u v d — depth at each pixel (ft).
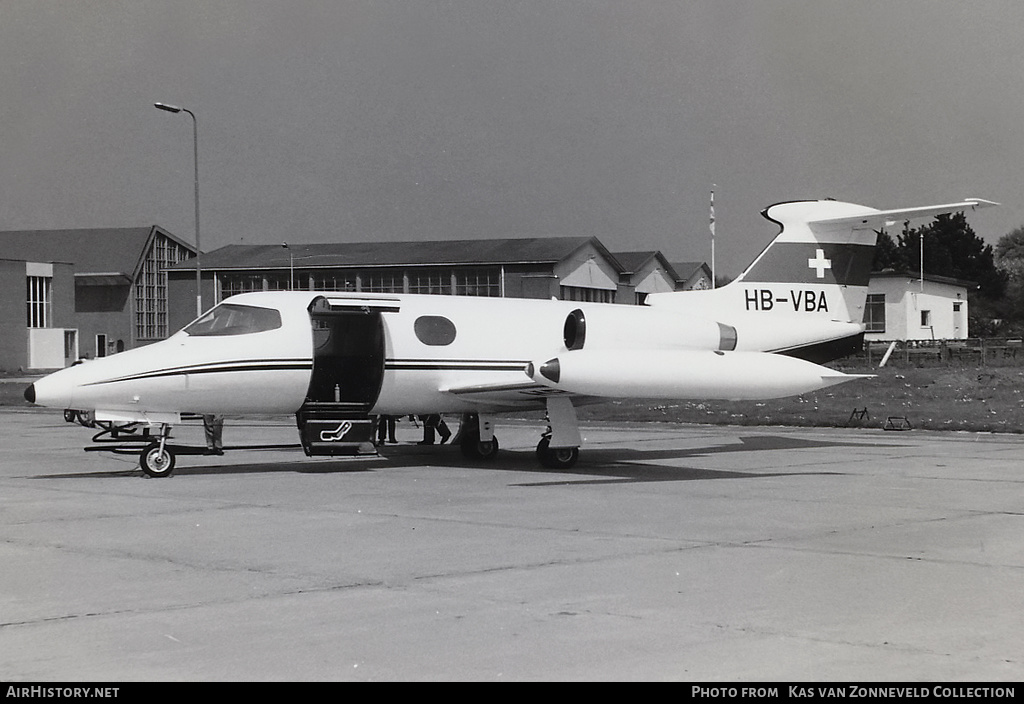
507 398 63.26
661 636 24.18
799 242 73.92
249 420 118.42
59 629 24.89
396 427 104.83
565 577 30.68
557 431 61.93
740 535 38.22
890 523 41.14
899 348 210.59
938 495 49.88
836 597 28.14
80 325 282.77
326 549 35.37
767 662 22.15
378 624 25.29
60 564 32.78
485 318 66.08
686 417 106.63
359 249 231.91
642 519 42.29
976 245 390.63
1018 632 24.58
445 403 65.00
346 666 21.91
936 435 87.92
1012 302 384.88
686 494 50.55
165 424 58.34
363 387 63.16
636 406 124.16
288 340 59.06
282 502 47.60
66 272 262.47
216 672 21.54
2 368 245.65
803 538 37.58
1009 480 56.08
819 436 87.81
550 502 47.57
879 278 235.40
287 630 24.75
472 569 31.86
